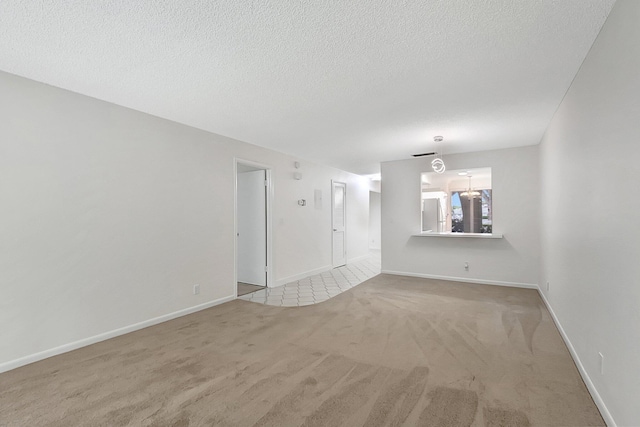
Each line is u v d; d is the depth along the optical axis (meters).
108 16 1.65
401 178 5.80
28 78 2.41
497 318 3.37
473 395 1.94
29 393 1.99
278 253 5.09
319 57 2.11
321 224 6.28
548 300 3.70
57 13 1.62
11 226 2.33
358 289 4.77
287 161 5.30
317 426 1.66
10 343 2.31
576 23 1.76
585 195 2.16
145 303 3.20
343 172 7.12
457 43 1.95
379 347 2.66
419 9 1.62
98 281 2.82
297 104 2.98
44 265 2.49
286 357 2.49
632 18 1.42
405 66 2.24
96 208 2.82
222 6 1.58
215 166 4.00
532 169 4.69
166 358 2.48
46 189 2.51
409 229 5.74
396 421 1.69
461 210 7.04
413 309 3.72
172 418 1.74
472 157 5.13
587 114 2.11
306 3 1.56
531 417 1.72
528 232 4.73
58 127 2.58
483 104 2.97
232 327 3.18
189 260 3.66
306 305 3.96
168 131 3.44
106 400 1.92
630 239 1.47
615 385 1.61
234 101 2.91
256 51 2.03
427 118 3.39
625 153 1.52
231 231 4.23
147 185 3.23
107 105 2.91
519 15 1.68
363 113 3.23
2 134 2.29
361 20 1.71
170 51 2.03
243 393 1.98
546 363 2.35
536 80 2.47
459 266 5.29
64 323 2.60
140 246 3.16
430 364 2.35
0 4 1.54
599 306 1.87
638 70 1.37
